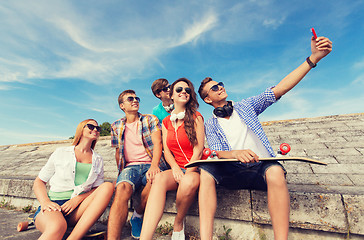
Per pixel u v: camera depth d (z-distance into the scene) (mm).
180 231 1780
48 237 1510
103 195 1798
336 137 4266
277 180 1444
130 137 2459
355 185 2342
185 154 2078
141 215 2123
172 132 2143
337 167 2939
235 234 1928
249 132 1901
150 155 2396
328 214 1657
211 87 2111
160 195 1656
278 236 1357
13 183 3639
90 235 1841
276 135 5066
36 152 7176
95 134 2148
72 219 1878
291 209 1768
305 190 1911
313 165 3117
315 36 1706
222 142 1951
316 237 1708
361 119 5141
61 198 1945
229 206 1967
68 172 2010
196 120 2086
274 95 1898
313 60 1754
